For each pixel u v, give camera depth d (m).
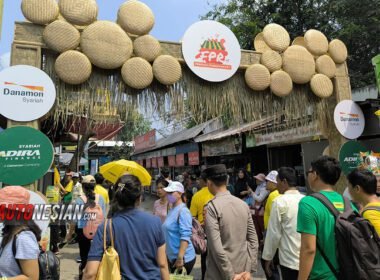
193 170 14.11
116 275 2.03
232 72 4.84
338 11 12.27
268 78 5.07
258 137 8.45
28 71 3.75
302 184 8.05
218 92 4.93
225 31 4.86
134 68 4.29
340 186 5.32
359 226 2.04
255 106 5.16
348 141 5.45
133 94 4.46
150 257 2.22
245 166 10.33
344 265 2.02
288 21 13.21
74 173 8.09
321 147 6.88
